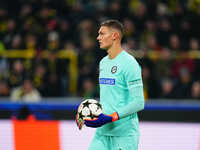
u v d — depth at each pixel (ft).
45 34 98.37
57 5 111.55
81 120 41.09
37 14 106.52
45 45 95.14
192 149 65.67
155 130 66.13
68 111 68.08
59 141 67.87
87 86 80.94
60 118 68.18
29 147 68.69
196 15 107.45
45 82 84.43
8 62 91.81
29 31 101.09
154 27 100.07
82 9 111.45
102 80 43.16
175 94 80.59
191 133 65.77
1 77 88.84
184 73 85.87
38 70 85.46
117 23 42.63
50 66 88.58
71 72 89.61
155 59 87.40
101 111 40.42
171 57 88.53
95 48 89.35
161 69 86.58
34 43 94.27
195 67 89.51
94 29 97.14
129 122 41.93
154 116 66.23
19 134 68.90
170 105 66.13
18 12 115.24
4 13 112.98
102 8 111.24
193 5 112.47
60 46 93.45
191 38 103.04
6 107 69.36
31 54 91.40
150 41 92.79
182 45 93.86
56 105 68.39
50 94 83.76
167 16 105.81
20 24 105.09
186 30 102.37
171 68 87.92
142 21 102.94
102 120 40.01
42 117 68.64
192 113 65.77
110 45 42.42
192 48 93.25
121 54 42.16
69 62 90.27
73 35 99.30
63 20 108.17
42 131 68.49
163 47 95.91
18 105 69.21
